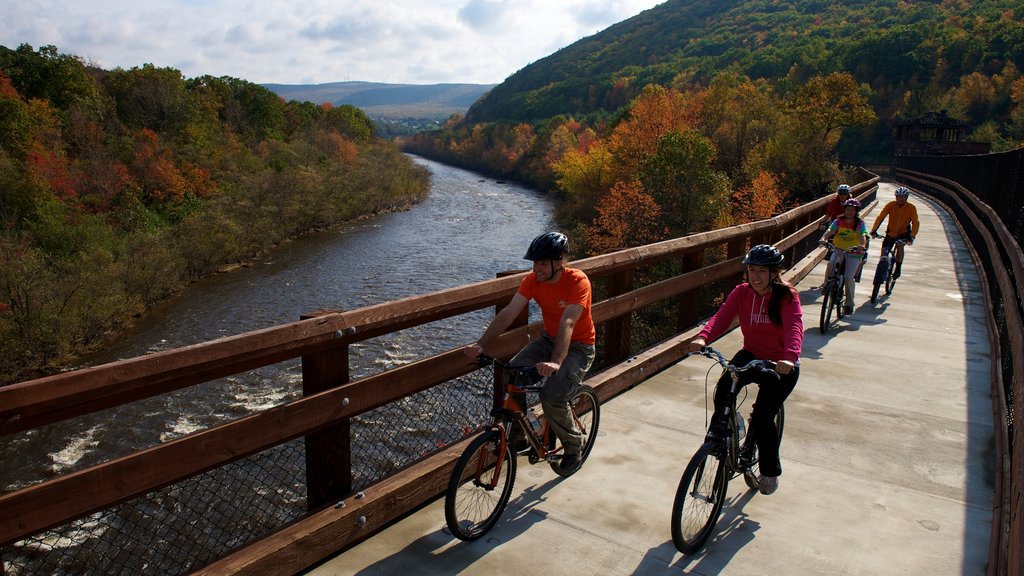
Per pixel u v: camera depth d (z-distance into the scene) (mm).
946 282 11719
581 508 3986
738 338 7668
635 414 5480
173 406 18141
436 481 3953
